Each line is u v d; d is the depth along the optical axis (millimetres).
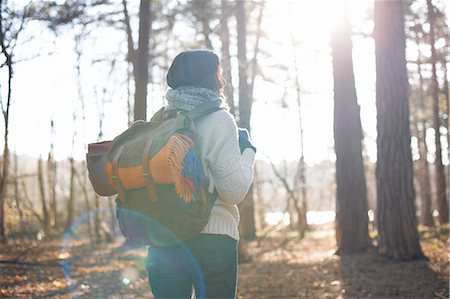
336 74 13836
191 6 20453
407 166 10469
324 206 50281
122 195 2633
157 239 2582
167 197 2531
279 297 8156
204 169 2607
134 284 9781
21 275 10375
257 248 18984
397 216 10422
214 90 2818
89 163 2764
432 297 7324
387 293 7824
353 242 13164
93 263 13016
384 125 10547
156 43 22125
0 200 13773
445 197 23141
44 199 23141
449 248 11695
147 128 2729
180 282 2633
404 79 10492
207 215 2559
